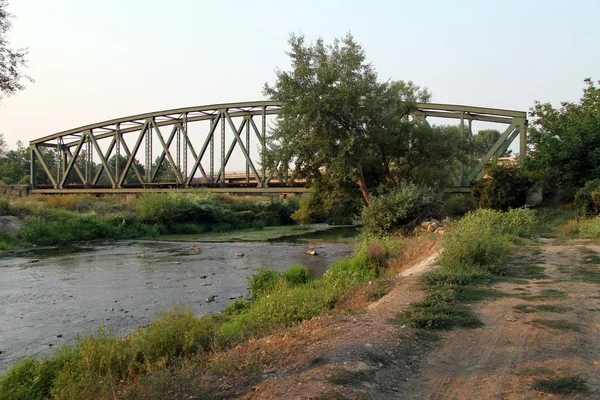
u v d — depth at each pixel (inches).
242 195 2546.8
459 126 1337.4
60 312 452.4
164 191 1702.8
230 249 1016.9
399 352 201.5
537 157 1095.0
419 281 365.4
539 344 205.2
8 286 587.5
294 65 890.1
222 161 1685.5
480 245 417.1
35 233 1080.8
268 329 288.5
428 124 1098.1
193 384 179.8
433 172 1104.8
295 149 879.7
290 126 876.0
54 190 2138.3
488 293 311.7
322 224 1934.1
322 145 865.5
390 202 839.1
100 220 1296.8
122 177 1897.1
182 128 1820.9
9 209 1181.1
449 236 454.6
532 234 686.5
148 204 1461.6
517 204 1124.5
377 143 938.7
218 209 1668.3
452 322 244.1
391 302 301.3
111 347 253.8
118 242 1184.2
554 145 985.5
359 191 1055.6
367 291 358.0
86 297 520.7
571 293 305.9
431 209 882.8
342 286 395.2
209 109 1688.0
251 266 752.3
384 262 566.6
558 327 228.4
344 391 154.5
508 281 353.7
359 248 638.5
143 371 234.5
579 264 430.3
